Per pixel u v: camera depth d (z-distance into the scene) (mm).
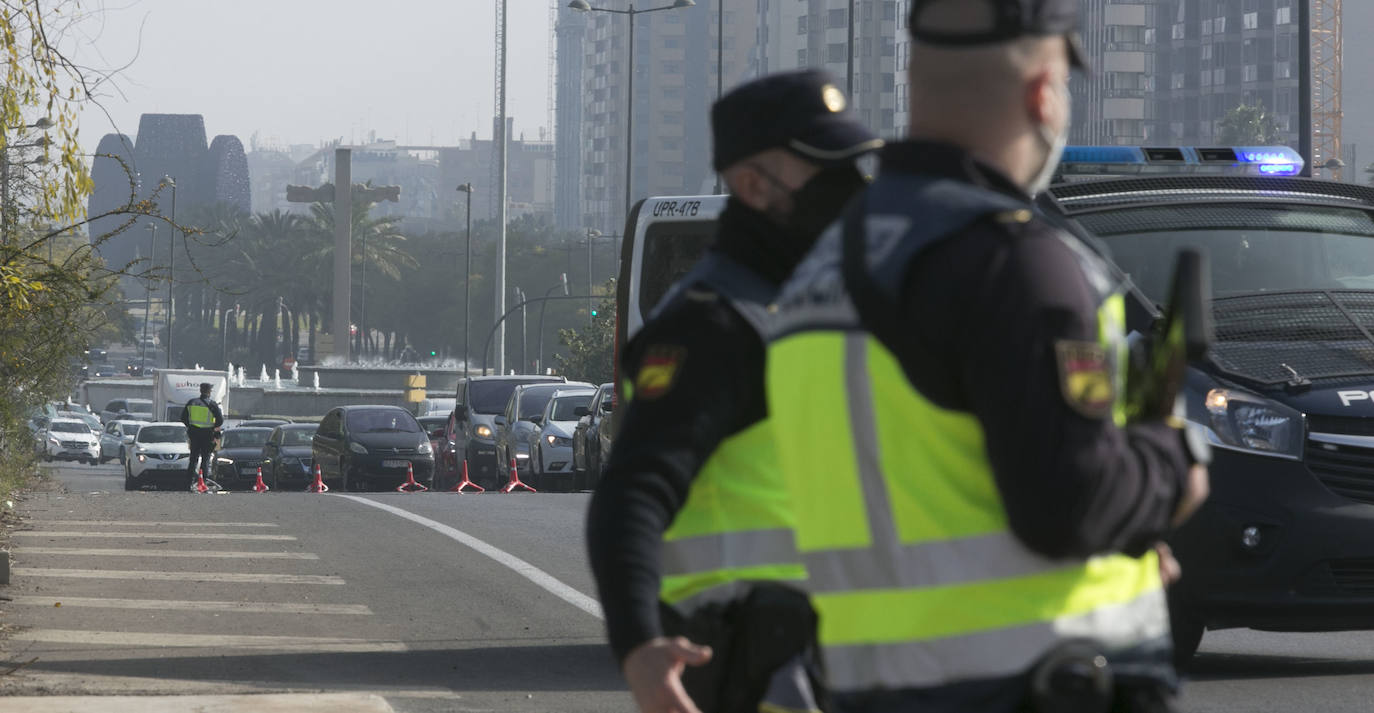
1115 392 4832
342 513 40219
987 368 4676
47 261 26438
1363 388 16672
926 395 4820
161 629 22562
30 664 19406
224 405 156125
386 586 27281
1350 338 17656
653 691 6031
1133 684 4992
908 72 5195
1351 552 16141
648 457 6480
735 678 7355
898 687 4945
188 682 18406
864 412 4945
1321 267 19125
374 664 20062
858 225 5066
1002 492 4719
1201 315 4895
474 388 80500
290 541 33469
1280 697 16953
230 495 47000
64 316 28688
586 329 142750
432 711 16984
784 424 5297
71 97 24172
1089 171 20719
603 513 6344
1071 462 4590
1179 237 18938
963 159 5008
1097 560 4926
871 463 4941
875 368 4914
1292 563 16188
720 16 124875
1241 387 16812
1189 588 16562
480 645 21625
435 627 23188
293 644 21547
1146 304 16656
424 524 37375
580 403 68812
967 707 4867
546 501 45906
